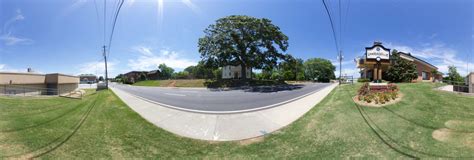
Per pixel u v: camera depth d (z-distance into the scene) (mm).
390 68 21969
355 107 8031
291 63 32062
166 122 6992
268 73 54656
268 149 4711
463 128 5355
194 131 6051
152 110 9078
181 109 9312
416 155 4066
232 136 5617
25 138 5109
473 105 7660
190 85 35156
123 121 6973
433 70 26422
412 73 21219
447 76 29391
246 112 8383
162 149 4738
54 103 11445
